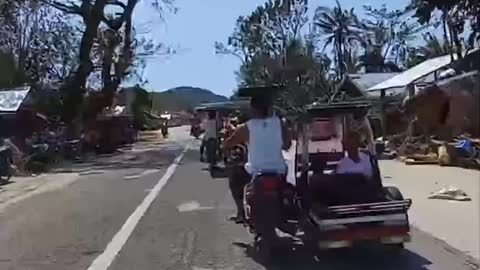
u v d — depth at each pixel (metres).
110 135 45.06
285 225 9.64
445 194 14.96
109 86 50.91
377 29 70.88
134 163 31.97
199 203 16.03
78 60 48.56
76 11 44.75
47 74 52.25
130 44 51.19
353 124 10.02
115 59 51.00
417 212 13.12
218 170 22.91
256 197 9.46
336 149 10.33
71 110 43.78
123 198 17.61
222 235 11.70
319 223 9.04
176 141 61.41
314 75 61.12
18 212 15.52
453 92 29.17
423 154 25.81
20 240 11.67
